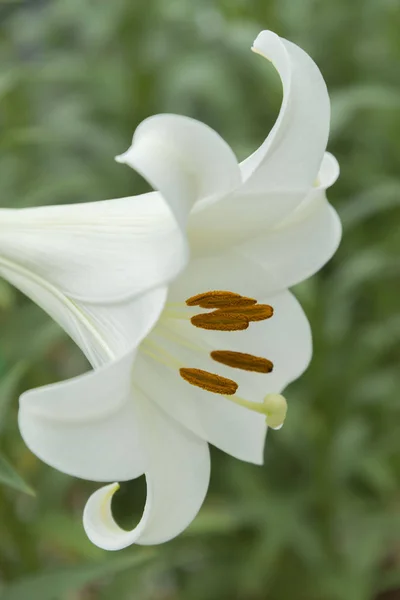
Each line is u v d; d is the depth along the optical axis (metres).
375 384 0.83
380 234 0.98
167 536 0.51
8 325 0.71
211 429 0.53
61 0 1.06
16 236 0.51
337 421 0.82
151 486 0.49
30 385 0.70
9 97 0.88
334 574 0.82
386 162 0.99
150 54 0.93
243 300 0.52
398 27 0.93
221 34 0.88
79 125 0.89
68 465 0.48
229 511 0.81
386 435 0.91
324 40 1.04
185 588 0.91
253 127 1.00
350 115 0.89
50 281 0.51
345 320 0.87
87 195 0.90
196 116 1.07
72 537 0.64
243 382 0.54
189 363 0.53
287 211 0.52
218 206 0.51
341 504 0.85
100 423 0.48
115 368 0.47
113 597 0.70
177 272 0.48
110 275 0.50
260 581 0.88
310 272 0.53
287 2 0.98
